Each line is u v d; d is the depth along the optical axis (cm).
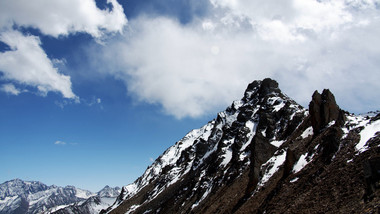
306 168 4206
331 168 3650
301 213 3156
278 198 3966
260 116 9169
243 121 10138
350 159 3506
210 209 6088
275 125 7819
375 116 4266
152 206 12406
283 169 5012
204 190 8312
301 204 3347
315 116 5378
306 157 4550
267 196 4391
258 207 4281
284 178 4516
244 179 6250
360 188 2812
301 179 3997
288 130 7006
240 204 5050
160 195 13162
